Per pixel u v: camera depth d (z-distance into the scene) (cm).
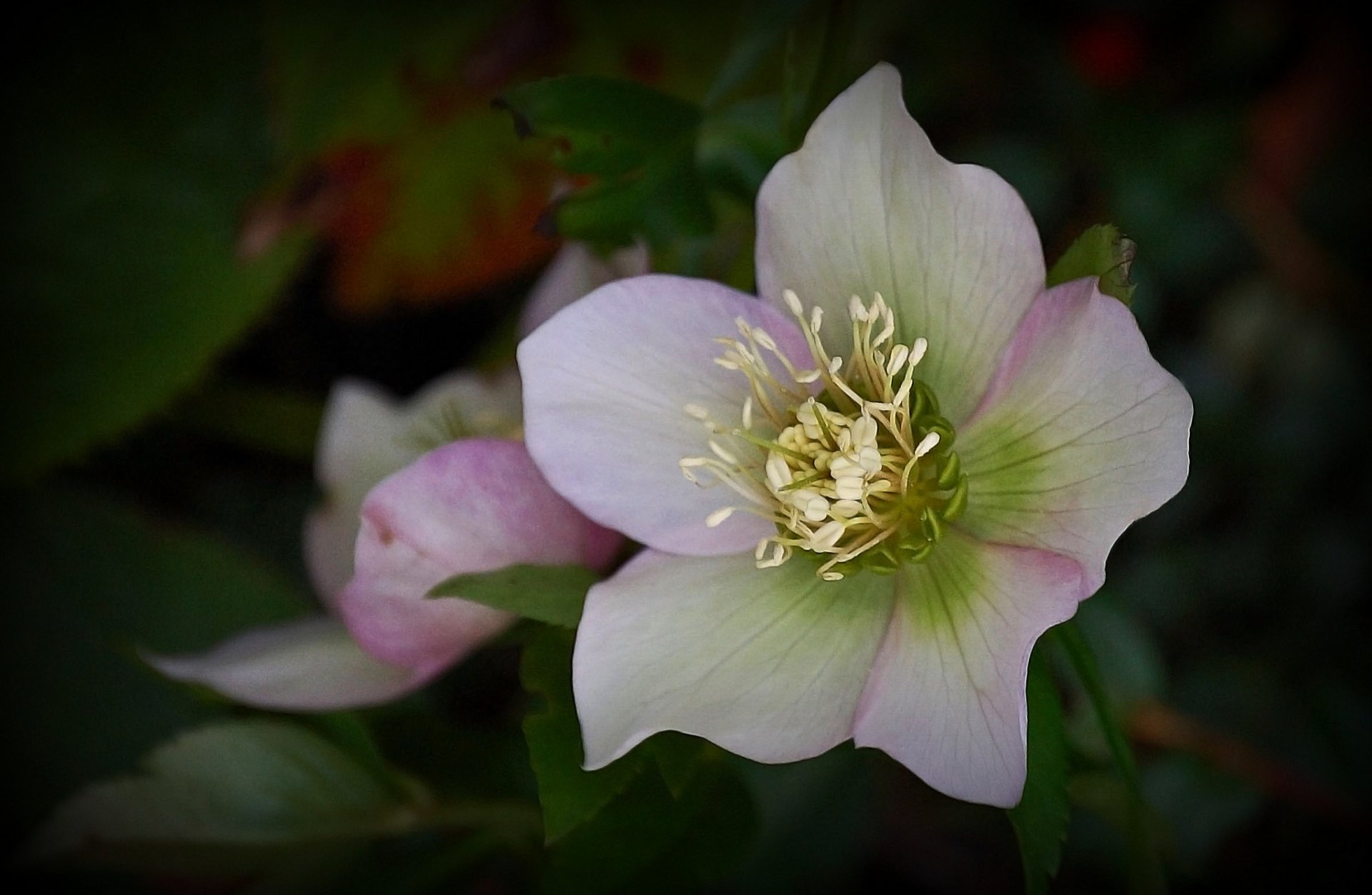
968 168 31
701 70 40
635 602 31
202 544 40
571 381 31
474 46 40
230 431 41
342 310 41
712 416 32
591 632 31
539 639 31
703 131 35
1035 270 31
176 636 39
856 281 32
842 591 32
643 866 32
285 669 33
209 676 33
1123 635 37
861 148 31
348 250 41
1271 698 40
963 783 29
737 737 30
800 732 31
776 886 37
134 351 40
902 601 31
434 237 41
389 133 40
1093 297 30
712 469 31
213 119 41
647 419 31
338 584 35
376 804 34
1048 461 31
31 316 40
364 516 31
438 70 40
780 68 39
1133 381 30
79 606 39
